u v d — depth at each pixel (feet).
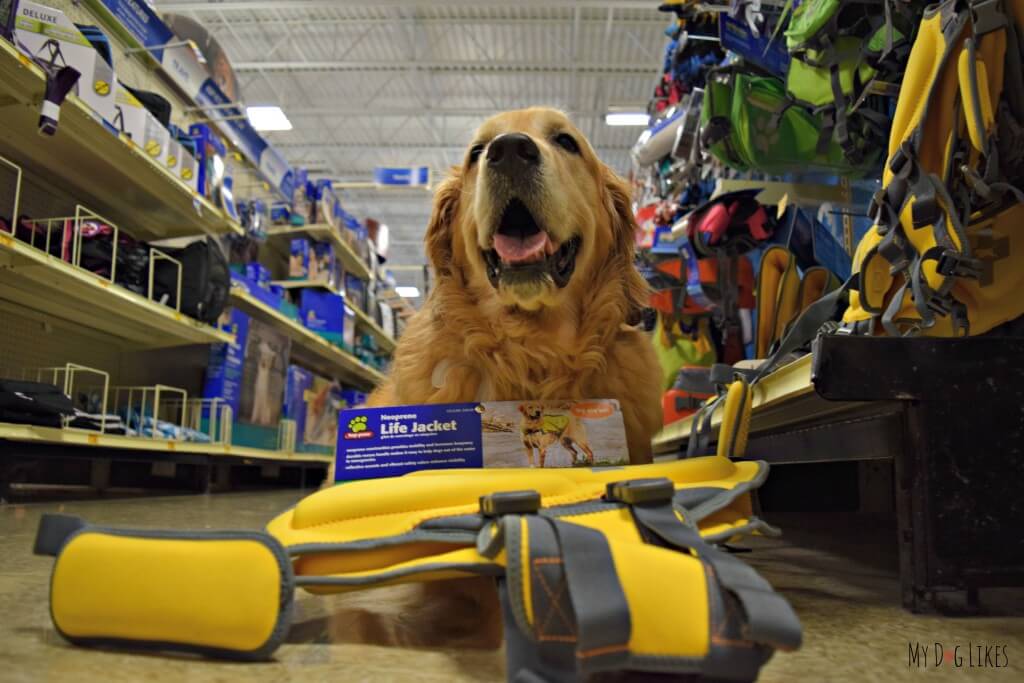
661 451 13.57
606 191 5.88
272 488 22.08
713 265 11.09
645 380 5.40
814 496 9.46
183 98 19.24
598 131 48.62
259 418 20.07
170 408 17.84
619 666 2.05
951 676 2.58
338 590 2.91
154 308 13.91
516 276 4.90
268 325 21.68
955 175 3.58
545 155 5.11
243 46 38.32
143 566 2.67
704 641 2.09
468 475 3.46
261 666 2.57
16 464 11.28
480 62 39.75
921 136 3.59
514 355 5.16
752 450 7.19
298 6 32.48
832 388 3.55
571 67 39.60
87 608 2.70
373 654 2.77
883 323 3.87
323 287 25.77
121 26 15.97
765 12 8.19
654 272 12.17
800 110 8.37
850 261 9.96
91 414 13.23
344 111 44.01
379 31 37.04
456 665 2.63
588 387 5.18
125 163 13.61
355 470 4.27
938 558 3.54
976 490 3.57
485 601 3.60
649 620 2.11
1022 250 4.00
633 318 5.87
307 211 25.34
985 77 3.38
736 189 10.21
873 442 3.91
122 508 10.72
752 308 10.93
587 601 2.06
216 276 15.72
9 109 11.45
